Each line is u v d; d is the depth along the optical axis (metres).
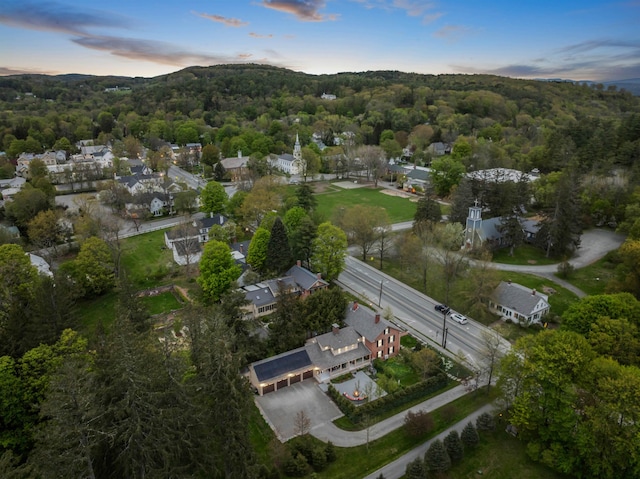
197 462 37.47
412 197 145.62
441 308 75.94
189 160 189.12
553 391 44.56
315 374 59.72
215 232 96.38
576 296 79.25
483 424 49.97
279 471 44.28
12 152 183.62
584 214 108.94
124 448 34.28
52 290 56.25
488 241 98.31
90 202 112.81
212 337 41.50
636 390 40.28
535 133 191.25
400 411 53.69
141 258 96.38
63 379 31.52
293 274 80.81
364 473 45.31
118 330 39.94
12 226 107.19
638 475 40.69
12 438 45.03
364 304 78.12
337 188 158.25
